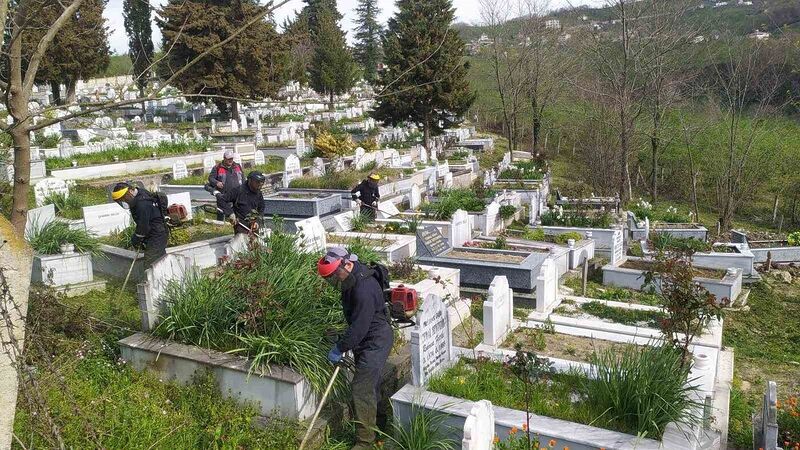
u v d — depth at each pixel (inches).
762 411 283.9
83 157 935.0
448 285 413.1
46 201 596.4
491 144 1656.0
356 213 599.5
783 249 623.8
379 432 235.8
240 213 422.9
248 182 422.0
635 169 1278.3
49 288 342.6
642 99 1072.8
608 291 481.4
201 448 230.8
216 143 1239.5
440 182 930.1
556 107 1707.7
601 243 650.8
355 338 227.3
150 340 281.6
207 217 634.8
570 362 281.1
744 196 1039.6
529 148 1763.0
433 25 1289.4
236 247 420.2
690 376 266.4
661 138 1152.2
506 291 336.2
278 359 253.8
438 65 1294.3
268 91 1526.8
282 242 345.7
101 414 233.9
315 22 2527.1
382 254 475.8
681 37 1074.7
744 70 1116.5
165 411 245.0
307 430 226.5
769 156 1112.2
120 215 530.6
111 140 1048.8
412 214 687.1
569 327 356.8
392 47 1314.0
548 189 1068.5
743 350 396.8
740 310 478.0
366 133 1547.7
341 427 256.2
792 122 1186.0
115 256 433.4
